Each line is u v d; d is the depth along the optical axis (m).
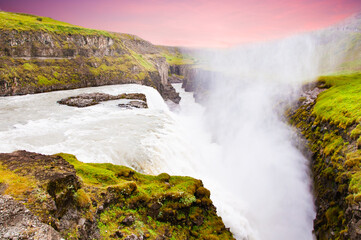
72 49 100.25
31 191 10.89
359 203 18.06
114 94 78.19
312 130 38.09
